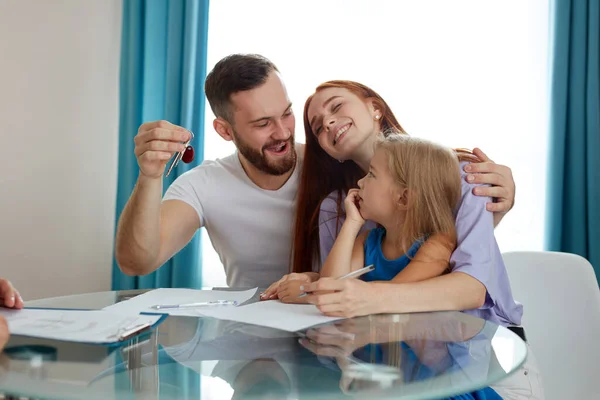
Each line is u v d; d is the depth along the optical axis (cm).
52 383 62
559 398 139
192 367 68
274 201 159
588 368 139
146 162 126
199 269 249
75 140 262
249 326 88
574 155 231
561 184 230
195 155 249
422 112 248
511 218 245
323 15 254
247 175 162
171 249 151
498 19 245
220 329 86
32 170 259
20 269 258
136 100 254
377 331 86
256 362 70
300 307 102
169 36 251
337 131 142
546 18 242
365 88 148
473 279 107
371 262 129
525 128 244
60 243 261
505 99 244
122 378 64
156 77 255
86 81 262
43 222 260
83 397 58
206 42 251
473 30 246
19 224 258
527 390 108
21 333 81
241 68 147
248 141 150
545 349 142
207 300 109
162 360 71
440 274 113
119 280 253
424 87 248
